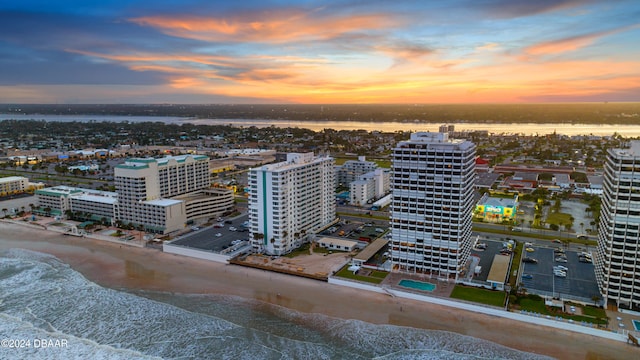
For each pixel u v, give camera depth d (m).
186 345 159.38
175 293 199.00
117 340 163.88
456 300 182.38
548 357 147.88
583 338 158.50
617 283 175.12
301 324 171.50
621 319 167.00
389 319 173.88
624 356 147.62
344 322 172.00
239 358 151.38
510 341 157.75
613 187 171.62
